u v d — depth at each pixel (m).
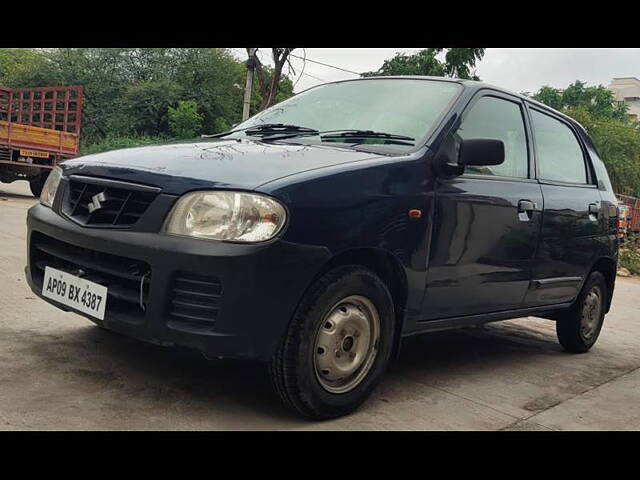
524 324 6.27
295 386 2.85
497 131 4.07
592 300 5.18
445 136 3.55
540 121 4.62
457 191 3.53
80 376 3.21
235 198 2.69
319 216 2.80
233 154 3.15
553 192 4.45
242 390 3.27
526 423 3.35
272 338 2.74
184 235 2.69
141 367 3.44
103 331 4.02
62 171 3.32
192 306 2.69
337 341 3.00
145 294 2.77
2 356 3.40
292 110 4.20
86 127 39.25
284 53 20.31
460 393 3.72
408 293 3.31
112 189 2.95
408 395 3.57
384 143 3.50
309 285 2.85
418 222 3.27
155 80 40.59
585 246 4.79
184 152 3.18
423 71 25.11
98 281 2.95
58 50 41.47
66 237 3.02
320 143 3.51
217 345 2.65
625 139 37.75
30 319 4.17
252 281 2.64
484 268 3.77
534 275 4.25
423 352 4.64
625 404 3.89
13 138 13.76
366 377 3.16
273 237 2.68
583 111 39.97
